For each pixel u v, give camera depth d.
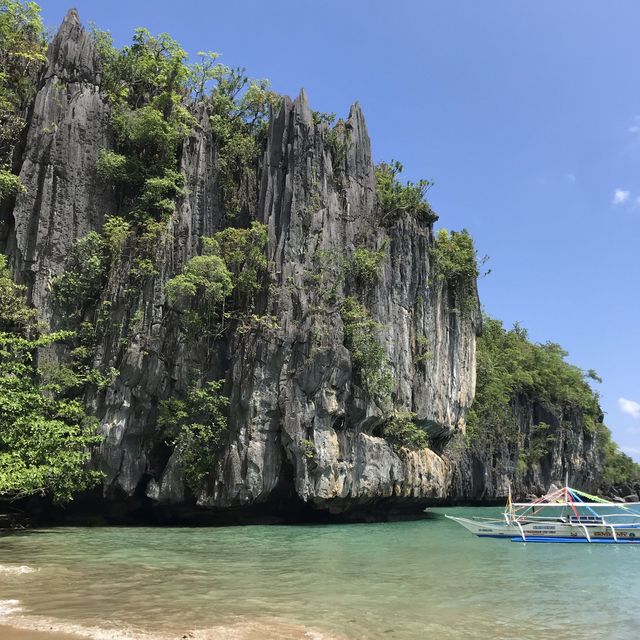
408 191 43.03
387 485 35.25
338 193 38.62
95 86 35.78
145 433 31.56
